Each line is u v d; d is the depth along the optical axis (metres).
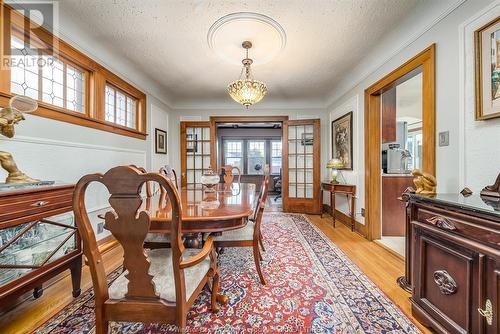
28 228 1.28
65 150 2.01
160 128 3.96
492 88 1.34
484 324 0.95
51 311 1.41
